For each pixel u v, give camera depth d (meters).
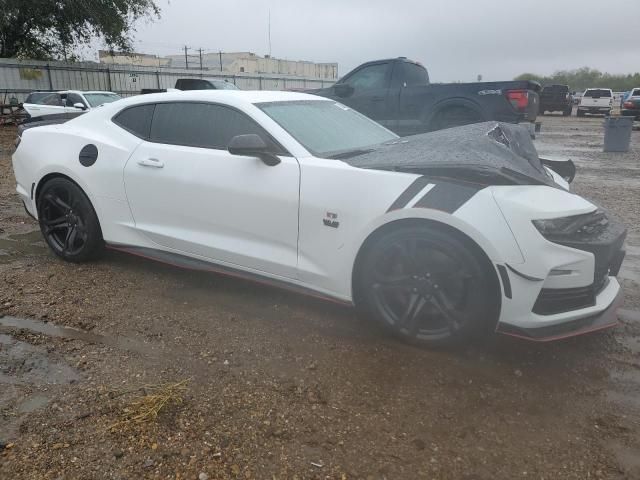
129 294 3.88
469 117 8.75
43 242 5.14
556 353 3.11
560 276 2.78
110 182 4.08
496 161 3.00
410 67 9.46
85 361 2.94
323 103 4.26
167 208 3.85
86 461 2.17
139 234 4.07
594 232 2.92
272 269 3.46
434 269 2.96
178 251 3.91
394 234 2.99
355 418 2.49
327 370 2.89
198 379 2.78
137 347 3.11
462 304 2.93
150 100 4.10
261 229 3.45
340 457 2.23
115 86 28.23
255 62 66.25
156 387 2.69
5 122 19.67
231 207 3.53
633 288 4.19
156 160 3.86
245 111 3.60
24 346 3.10
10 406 2.53
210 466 2.16
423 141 3.49
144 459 2.19
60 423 2.40
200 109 3.82
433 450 2.28
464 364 2.96
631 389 2.76
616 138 14.12
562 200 2.94
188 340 3.20
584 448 2.31
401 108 9.25
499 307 2.84
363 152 3.57
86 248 4.36
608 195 7.93
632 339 3.31
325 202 3.16
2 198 7.11
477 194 2.81
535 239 2.72
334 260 3.20
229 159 3.56
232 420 2.45
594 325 2.90
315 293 3.38
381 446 2.30
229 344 3.16
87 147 4.21
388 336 3.25
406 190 2.95
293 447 2.28
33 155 4.48
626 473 2.16
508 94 8.23
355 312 3.60
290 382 2.77
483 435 2.39
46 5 24.19
